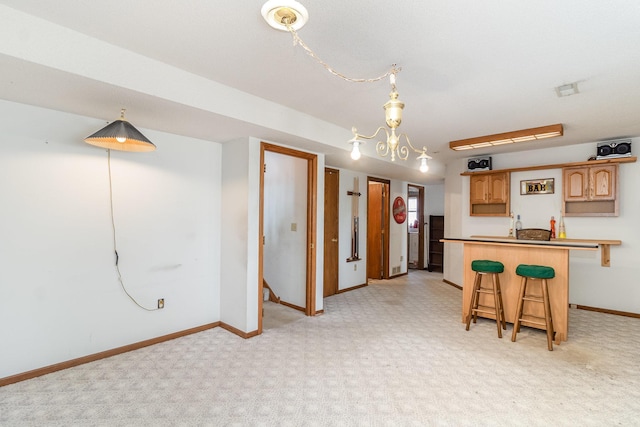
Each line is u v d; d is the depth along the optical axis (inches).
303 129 132.0
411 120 139.7
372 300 191.6
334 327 143.6
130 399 86.3
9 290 93.5
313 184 158.9
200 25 72.2
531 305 137.9
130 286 117.9
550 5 63.1
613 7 63.5
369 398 87.4
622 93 108.0
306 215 167.3
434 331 138.5
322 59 87.2
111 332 113.5
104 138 87.7
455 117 135.2
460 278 222.7
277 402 85.4
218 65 91.5
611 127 147.9
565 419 79.1
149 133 122.7
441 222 297.4
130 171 117.7
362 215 231.0
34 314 97.7
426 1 62.5
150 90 87.5
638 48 79.4
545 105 120.3
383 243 259.1
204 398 86.9
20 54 67.9
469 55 83.9
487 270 134.3
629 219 165.6
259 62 89.5
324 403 85.1
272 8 60.7
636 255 163.8
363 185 231.6
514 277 141.6
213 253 142.8
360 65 90.0
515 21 68.8
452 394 89.6
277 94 112.3
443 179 265.1
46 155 99.7
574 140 170.4
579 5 63.1
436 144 183.2
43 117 99.0
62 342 103.0
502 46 79.2
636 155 163.5
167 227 127.7
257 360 110.0
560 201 183.6
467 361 109.7
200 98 98.3
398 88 106.0
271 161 190.9
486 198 206.8
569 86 102.3
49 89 84.4
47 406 82.8
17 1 64.6
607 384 95.2
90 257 108.7
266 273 193.0
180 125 116.3
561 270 129.1
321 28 72.3
